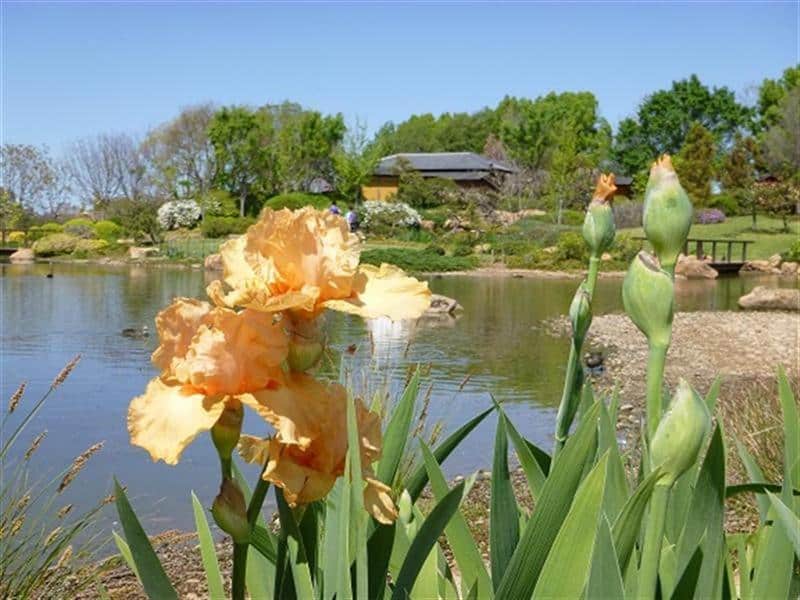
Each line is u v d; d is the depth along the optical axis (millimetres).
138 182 60875
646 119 76000
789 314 22016
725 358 15047
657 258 1607
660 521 1459
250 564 2029
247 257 1328
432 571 2053
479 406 10602
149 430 1240
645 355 15430
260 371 1277
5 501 5531
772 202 48938
